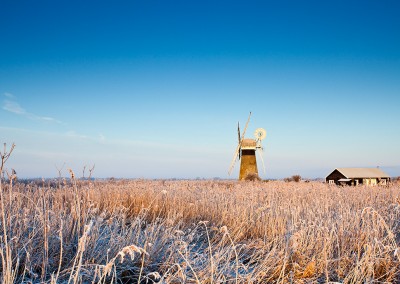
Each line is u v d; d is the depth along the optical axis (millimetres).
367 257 3932
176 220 7090
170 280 3439
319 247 4836
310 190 14336
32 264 3781
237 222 6672
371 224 5566
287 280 4004
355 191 13617
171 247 4445
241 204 8289
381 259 4211
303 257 4465
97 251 4172
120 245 4293
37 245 4086
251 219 6570
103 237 4875
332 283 3691
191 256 4578
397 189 14312
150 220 7320
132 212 7969
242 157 37969
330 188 16094
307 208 7723
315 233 5199
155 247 4445
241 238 6125
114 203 8062
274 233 5863
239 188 15148
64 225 4699
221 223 6848
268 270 4109
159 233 5273
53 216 4938
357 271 3818
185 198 9711
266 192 12164
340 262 4430
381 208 7930
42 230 4320
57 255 4090
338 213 6844
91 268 3682
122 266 4012
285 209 7020
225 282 3678
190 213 7930
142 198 8758
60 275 3588
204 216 7777
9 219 4328
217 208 8273
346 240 5090
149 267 4164
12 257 3715
